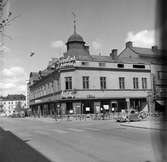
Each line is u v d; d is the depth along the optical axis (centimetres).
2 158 1027
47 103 5791
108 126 2459
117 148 1155
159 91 3841
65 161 923
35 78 7188
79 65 4656
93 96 4684
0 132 2231
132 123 2589
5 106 15075
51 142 1433
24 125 3209
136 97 5062
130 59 5450
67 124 3070
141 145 1217
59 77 4819
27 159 986
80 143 1349
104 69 4850
